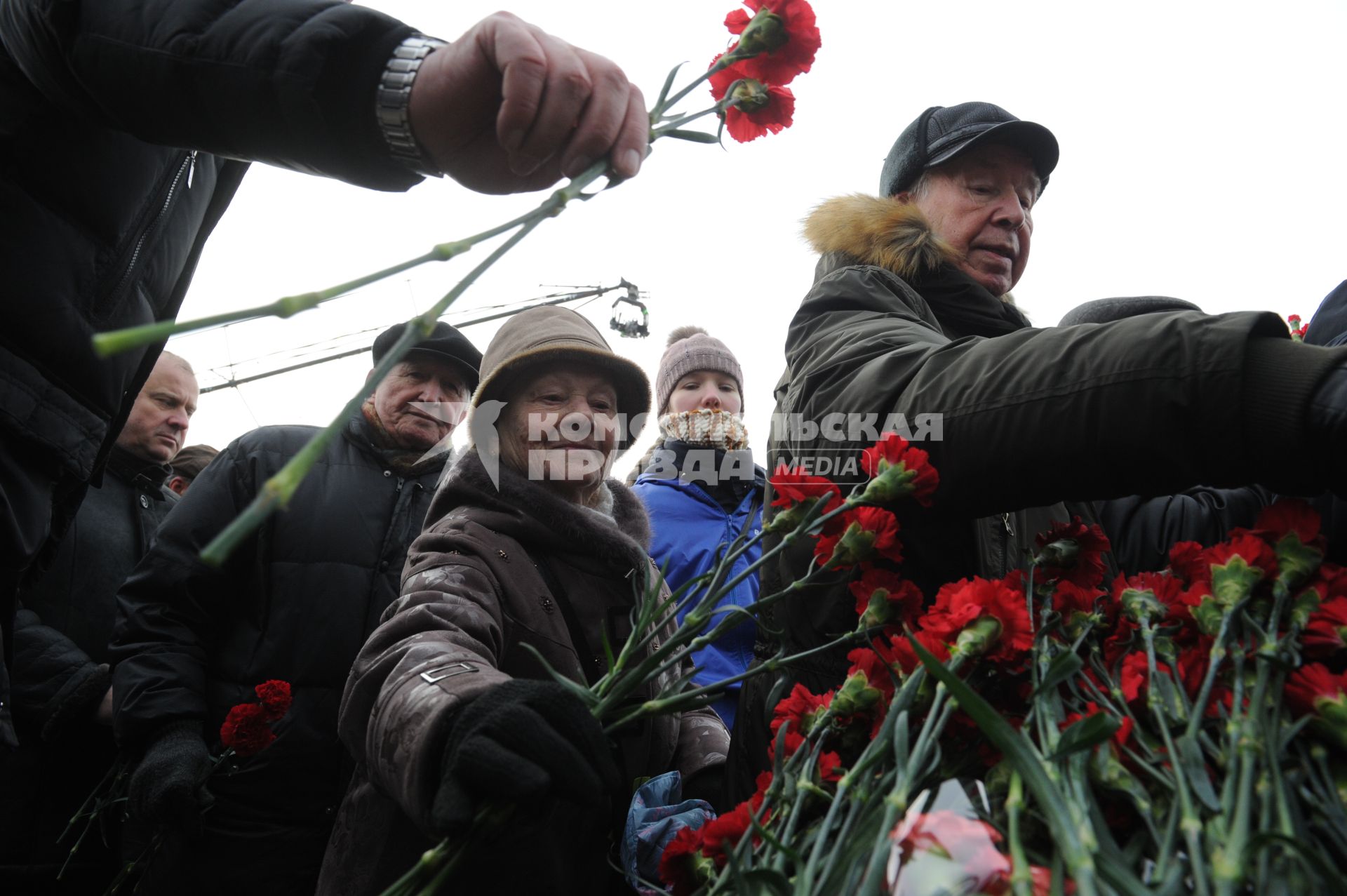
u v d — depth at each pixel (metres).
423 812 0.96
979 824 0.70
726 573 1.06
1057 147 1.76
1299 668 0.78
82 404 1.25
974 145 1.69
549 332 1.72
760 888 0.72
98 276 1.22
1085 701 0.88
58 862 2.35
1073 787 0.66
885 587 0.99
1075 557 1.08
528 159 0.93
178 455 3.79
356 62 0.95
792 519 1.05
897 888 0.68
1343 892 0.55
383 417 2.60
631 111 0.88
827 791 0.87
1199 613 0.85
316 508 2.42
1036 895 0.61
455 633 1.28
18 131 1.10
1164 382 0.91
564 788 0.84
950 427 1.04
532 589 1.50
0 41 1.09
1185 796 0.63
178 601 2.31
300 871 2.18
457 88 0.91
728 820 0.90
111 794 2.34
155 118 1.02
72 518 1.41
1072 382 0.97
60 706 2.29
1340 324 1.36
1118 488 0.98
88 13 0.99
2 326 1.13
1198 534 1.51
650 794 1.41
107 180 1.20
